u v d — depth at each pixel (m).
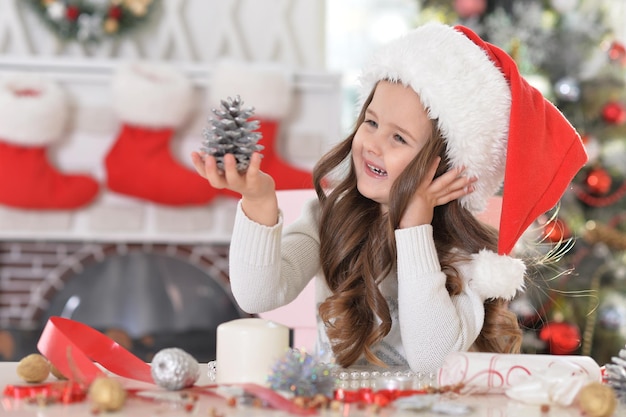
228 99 0.98
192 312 3.48
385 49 1.26
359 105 1.37
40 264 3.43
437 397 0.88
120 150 3.28
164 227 3.40
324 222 1.33
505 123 1.23
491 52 1.28
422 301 1.17
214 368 1.10
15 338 3.36
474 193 1.27
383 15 4.07
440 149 1.22
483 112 1.21
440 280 1.18
